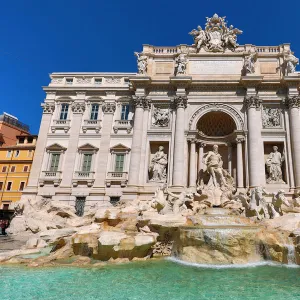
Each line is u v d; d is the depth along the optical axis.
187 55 36.59
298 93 32.88
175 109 34.25
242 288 11.21
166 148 34.12
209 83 34.28
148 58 37.41
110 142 34.59
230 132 35.19
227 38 36.84
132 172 31.67
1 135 54.97
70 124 35.84
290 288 11.27
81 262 15.55
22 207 28.84
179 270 14.40
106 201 31.98
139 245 16.50
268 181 30.95
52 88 37.38
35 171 33.88
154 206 23.11
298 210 22.95
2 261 15.49
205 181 32.50
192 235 17.08
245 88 33.91
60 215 28.94
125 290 10.76
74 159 34.03
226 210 24.45
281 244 16.67
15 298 9.59
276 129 32.44
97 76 38.34
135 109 34.59
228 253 16.33
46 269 14.02
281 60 35.28
